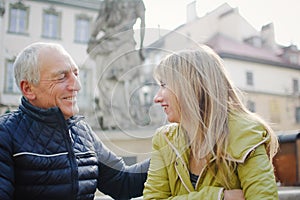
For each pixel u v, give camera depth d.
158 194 1.10
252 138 0.97
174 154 1.07
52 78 1.17
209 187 1.00
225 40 18.56
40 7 15.64
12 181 1.09
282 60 20.03
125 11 9.91
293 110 19.36
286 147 3.46
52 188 1.15
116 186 1.36
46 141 1.16
